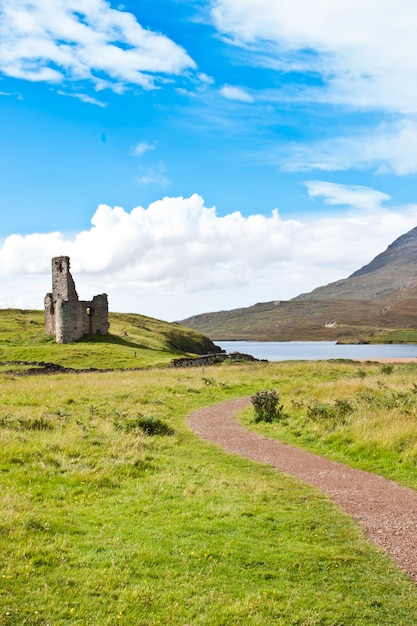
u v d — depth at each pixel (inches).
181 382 1582.2
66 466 586.9
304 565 376.2
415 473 603.2
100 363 2513.5
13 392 1246.3
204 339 5984.3
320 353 5930.1
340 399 956.6
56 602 317.4
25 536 395.9
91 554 377.1
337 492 552.1
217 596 332.2
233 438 842.8
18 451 625.6
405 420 768.3
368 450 696.4
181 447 754.2
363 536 433.1
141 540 403.5
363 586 352.2
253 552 391.9
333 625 308.7
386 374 1699.1
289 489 559.2
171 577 351.6
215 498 508.1
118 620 303.0
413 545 417.1
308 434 828.0
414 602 335.0
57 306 3302.2
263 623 306.3
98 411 981.2
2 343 3398.1
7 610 305.1
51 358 2603.3
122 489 528.4
